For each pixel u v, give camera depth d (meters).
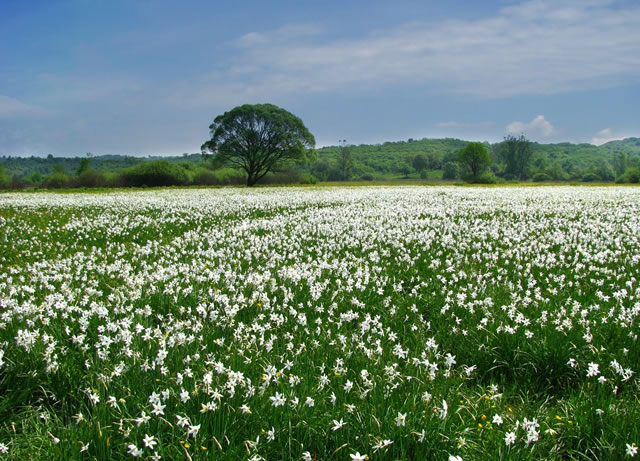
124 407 3.79
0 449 3.37
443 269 9.84
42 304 6.04
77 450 3.37
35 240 14.02
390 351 5.41
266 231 16.25
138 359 4.58
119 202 29.22
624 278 8.52
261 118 78.75
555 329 5.55
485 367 5.36
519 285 7.83
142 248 12.33
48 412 4.02
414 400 3.97
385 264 10.44
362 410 3.88
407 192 41.09
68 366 4.59
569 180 134.88
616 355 5.02
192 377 4.33
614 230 15.28
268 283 7.97
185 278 8.54
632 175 89.88
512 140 131.00
